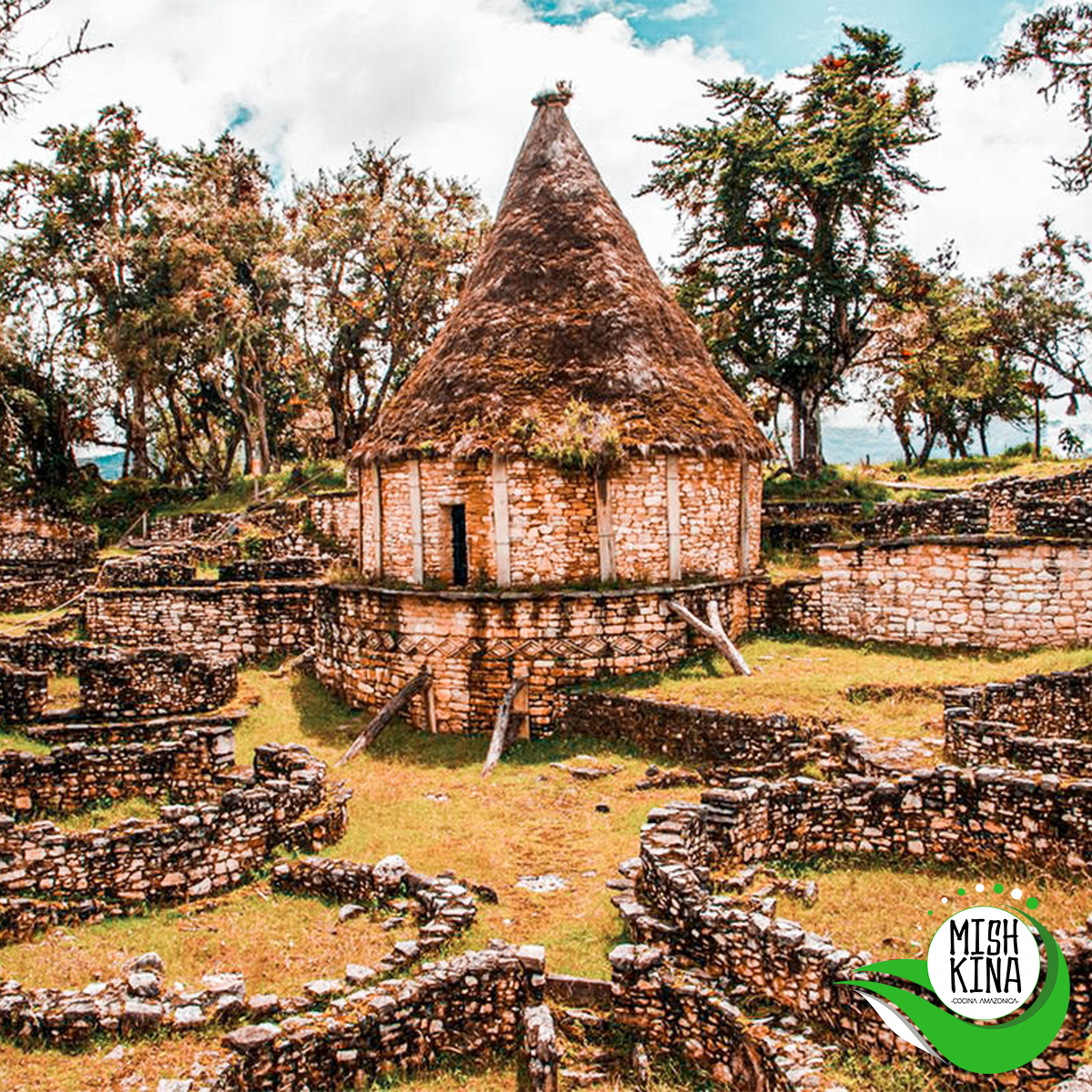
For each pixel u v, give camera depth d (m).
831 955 7.86
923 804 11.11
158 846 10.77
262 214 44.53
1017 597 18.92
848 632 21.06
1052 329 42.62
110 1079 7.02
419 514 20.34
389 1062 7.94
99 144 42.09
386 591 19.59
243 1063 7.28
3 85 11.93
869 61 32.31
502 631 18.41
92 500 41.47
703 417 20.70
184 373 45.06
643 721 16.33
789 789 11.53
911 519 24.41
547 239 22.56
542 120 24.47
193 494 43.34
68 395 43.91
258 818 11.64
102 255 40.38
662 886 9.56
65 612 26.53
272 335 43.66
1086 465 34.41
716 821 10.84
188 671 19.62
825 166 31.25
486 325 21.53
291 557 28.69
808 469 34.66
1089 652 17.14
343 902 10.61
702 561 20.81
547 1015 8.30
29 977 8.70
